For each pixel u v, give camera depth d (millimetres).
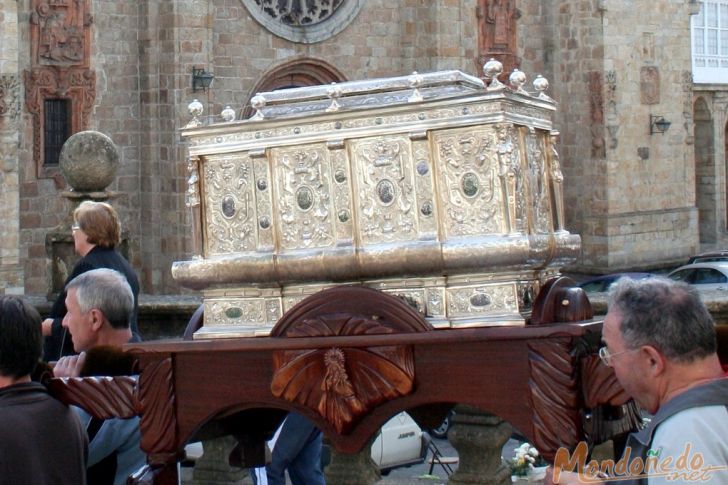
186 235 36406
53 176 35594
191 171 6438
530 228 5898
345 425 5832
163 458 6391
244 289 6328
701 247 55000
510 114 5746
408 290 5957
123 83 37000
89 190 19656
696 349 4793
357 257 5953
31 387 6332
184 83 36688
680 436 4633
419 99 5832
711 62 54969
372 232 6004
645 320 4812
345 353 5785
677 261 49281
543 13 47062
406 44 43000
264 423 7676
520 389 5500
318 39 41000
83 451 6547
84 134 19703
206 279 6359
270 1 40250
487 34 44875
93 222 10289
